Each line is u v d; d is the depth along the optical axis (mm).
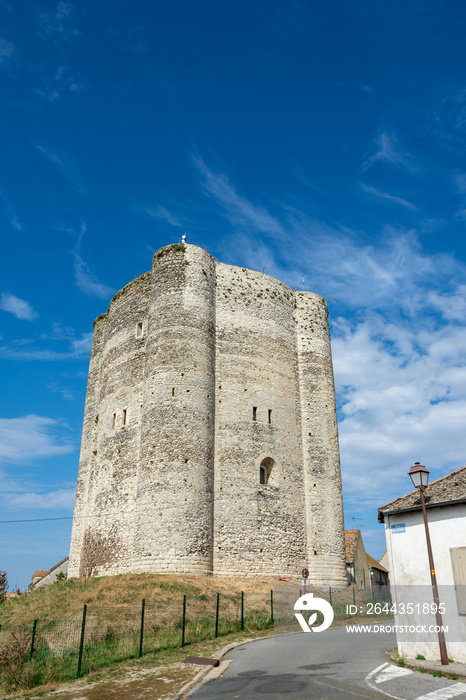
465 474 15531
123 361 38969
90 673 14398
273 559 33250
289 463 36562
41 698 12367
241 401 36094
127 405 37125
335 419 39938
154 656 16156
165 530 29938
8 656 15180
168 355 34062
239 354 37312
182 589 25719
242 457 34625
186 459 31625
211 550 31188
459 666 13094
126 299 41375
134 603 23188
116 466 35688
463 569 13914
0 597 29453
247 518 33281
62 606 24047
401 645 14781
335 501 36969
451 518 14477
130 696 11930
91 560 34906
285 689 11422
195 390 33562
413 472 14719
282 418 37469
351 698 10469
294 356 40344
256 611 23906
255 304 39500
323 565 34750
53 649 16203
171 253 37344
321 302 43312
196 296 36156
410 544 15234
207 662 14727
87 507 37781
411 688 11219
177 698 11359
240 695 11156
